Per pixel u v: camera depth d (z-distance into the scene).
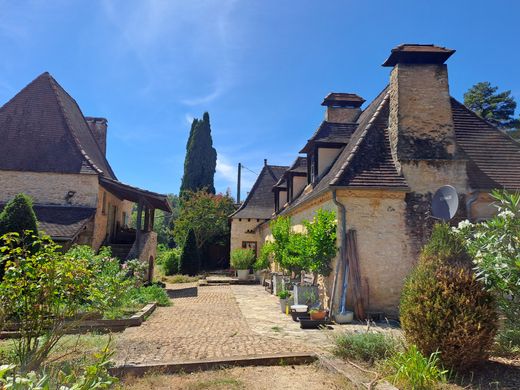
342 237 9.63
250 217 26.52
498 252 5.30
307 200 12.14
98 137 25.41
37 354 4.95
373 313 9.28
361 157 10.38
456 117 12.36
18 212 10.59
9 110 17.31
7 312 4.99
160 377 5.18
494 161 11.18
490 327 4.95
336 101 16.89
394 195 9.87
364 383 4.61
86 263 5.96
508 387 4.47
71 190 15.76
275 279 15.67
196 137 40.03
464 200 10.07
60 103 17.92
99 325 8.45
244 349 6.45
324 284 10.79
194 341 7.07
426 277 5.27
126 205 24.22
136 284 13.28
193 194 33.19
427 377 4.43
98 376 3.47
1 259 5.14
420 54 10.86
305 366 5.81
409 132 10.37
